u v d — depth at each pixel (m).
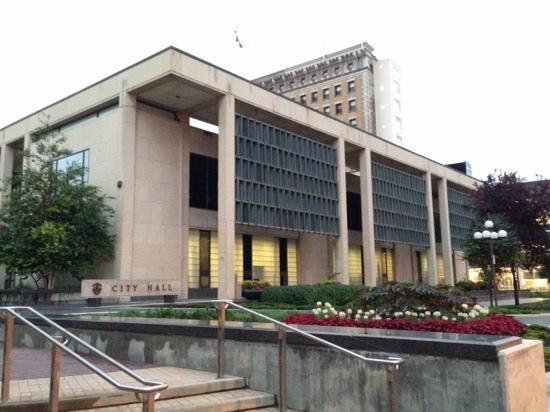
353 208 45.25
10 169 35.69
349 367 6.42
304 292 24.88
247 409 6.60
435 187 53.53
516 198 32.62
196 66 26.05
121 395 6.06
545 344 11.89
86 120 29.92
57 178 25.84
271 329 7.32
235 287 28.11
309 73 81.31
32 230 23.84
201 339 8.13
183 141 30.19
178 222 29.19
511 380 5.36
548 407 6.88
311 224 33.00
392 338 6.11
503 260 30.11
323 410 6.61
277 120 32.22
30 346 10.91
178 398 6.57
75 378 7.06
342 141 36.62
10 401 5.59
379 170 41.44
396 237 42.06
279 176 31.06
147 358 8.86
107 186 27.52
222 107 27.72
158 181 28.42
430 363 5.78
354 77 76.19
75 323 10.20
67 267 24.97
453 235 51.78
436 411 5.69
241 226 32.28
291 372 6.98
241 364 7.58
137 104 28.39
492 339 5.80
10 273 29.42
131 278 26.06
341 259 35.12
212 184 32.44
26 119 34.00
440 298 10.26
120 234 26.09
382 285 10.95
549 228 34.34
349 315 10.58
